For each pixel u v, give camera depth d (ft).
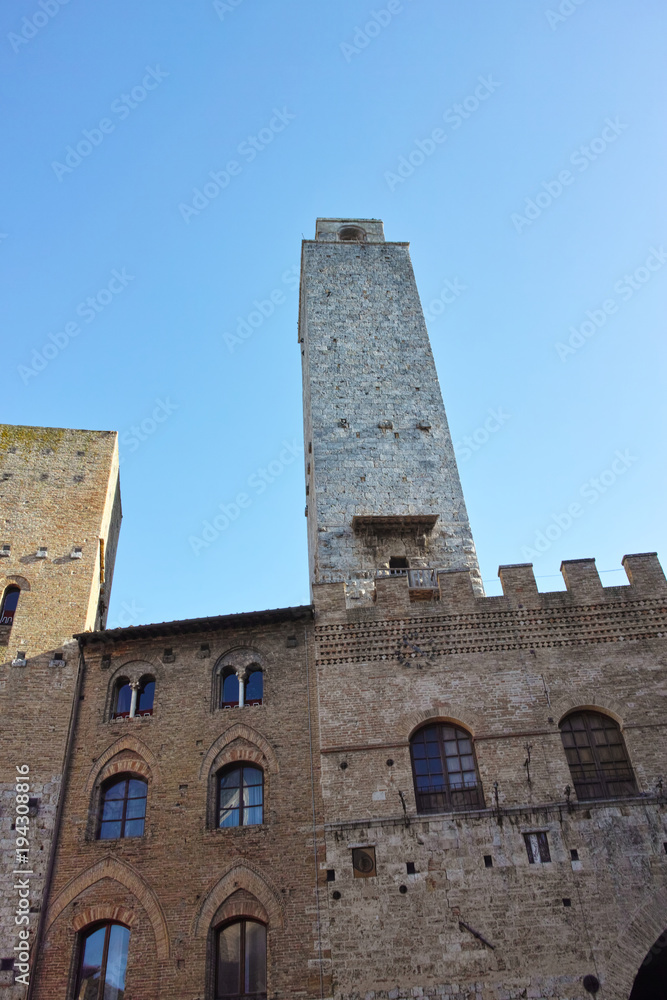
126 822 89.40
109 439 127.34
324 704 92.63
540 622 97.45
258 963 79.46
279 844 84.38
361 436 141.28
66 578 109.60
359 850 82.99
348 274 167.94
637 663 93.66
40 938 81.66
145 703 97.81
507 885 79.92
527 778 86.17
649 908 78.02
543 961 75.72
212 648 99.66
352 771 87.76
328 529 128.26
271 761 89.92
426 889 80.18
